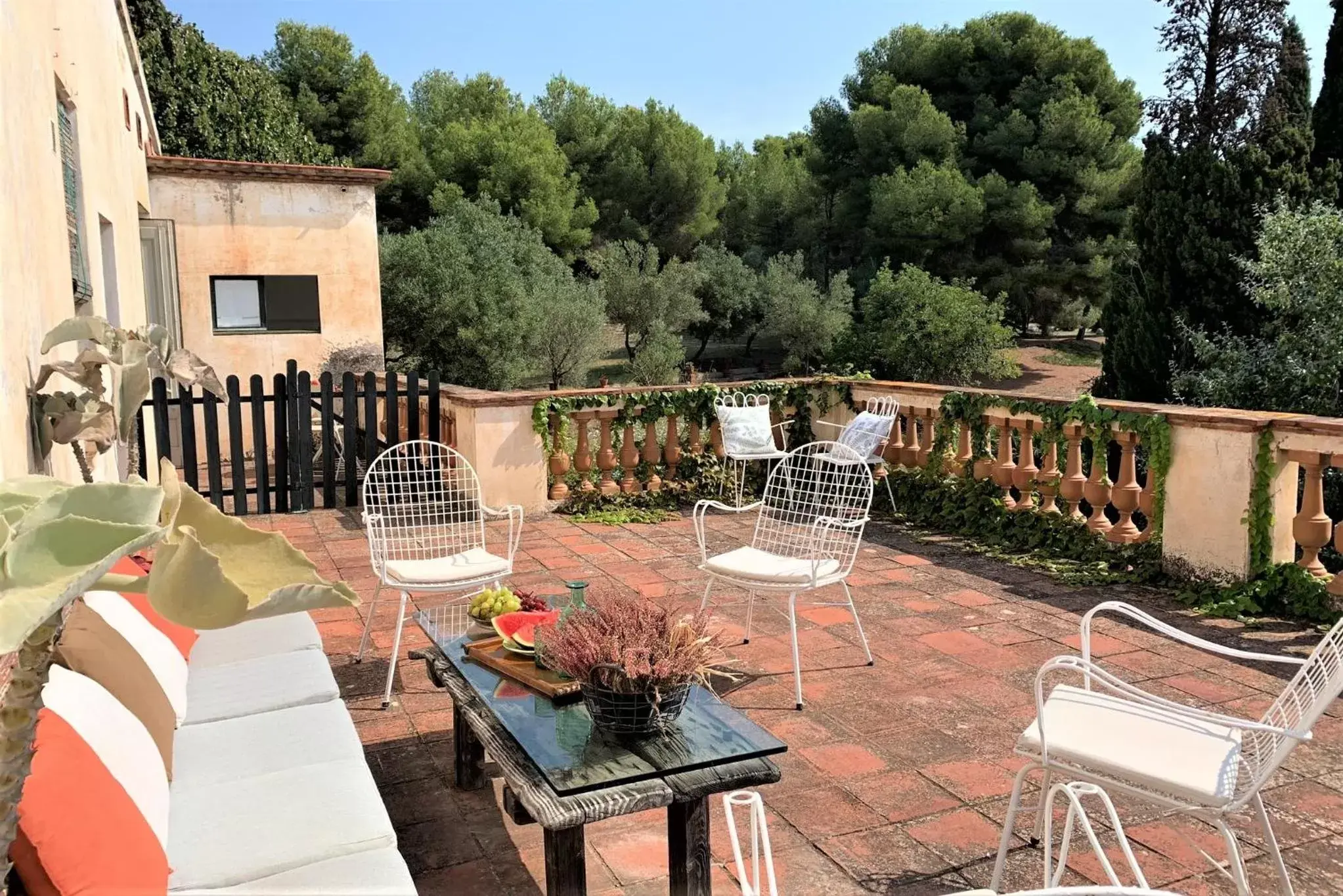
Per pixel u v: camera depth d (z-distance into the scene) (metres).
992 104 27.50
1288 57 13.25
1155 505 5.75
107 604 2.65
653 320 25.27
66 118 5.69
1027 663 4.42
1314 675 2.45
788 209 29.88
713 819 3.05
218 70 18.48
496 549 6.64
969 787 3.25
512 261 20.88
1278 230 10.98
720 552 6.57
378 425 9.93
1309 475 5.14
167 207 11.95
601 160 30.28
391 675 3.95
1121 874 2.72
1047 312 28.50
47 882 1.62
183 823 2.23
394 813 3.09
